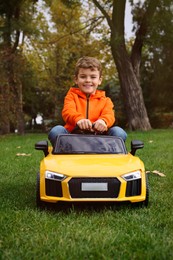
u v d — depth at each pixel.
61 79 47.62
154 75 44.22
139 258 3.59
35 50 44.44
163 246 3.81
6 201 6.16
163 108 48.28
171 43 30.62
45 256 3.63
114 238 4.11
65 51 46.28
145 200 5.81
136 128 30.50
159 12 29.14
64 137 6.46
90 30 35.75
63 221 4.93
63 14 43.09
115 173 5.47
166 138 19.41
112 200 5.39
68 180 5.39
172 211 5.51
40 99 56.78
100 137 6.50
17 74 31.64
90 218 5.07
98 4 30.00
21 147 15.99
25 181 8.12
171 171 9.27
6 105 29.62
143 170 5.83
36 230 4.55
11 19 31.05
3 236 4.34
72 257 3.62
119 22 29.44
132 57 31.31
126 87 30.50
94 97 6.90
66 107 6.71
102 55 41.53
